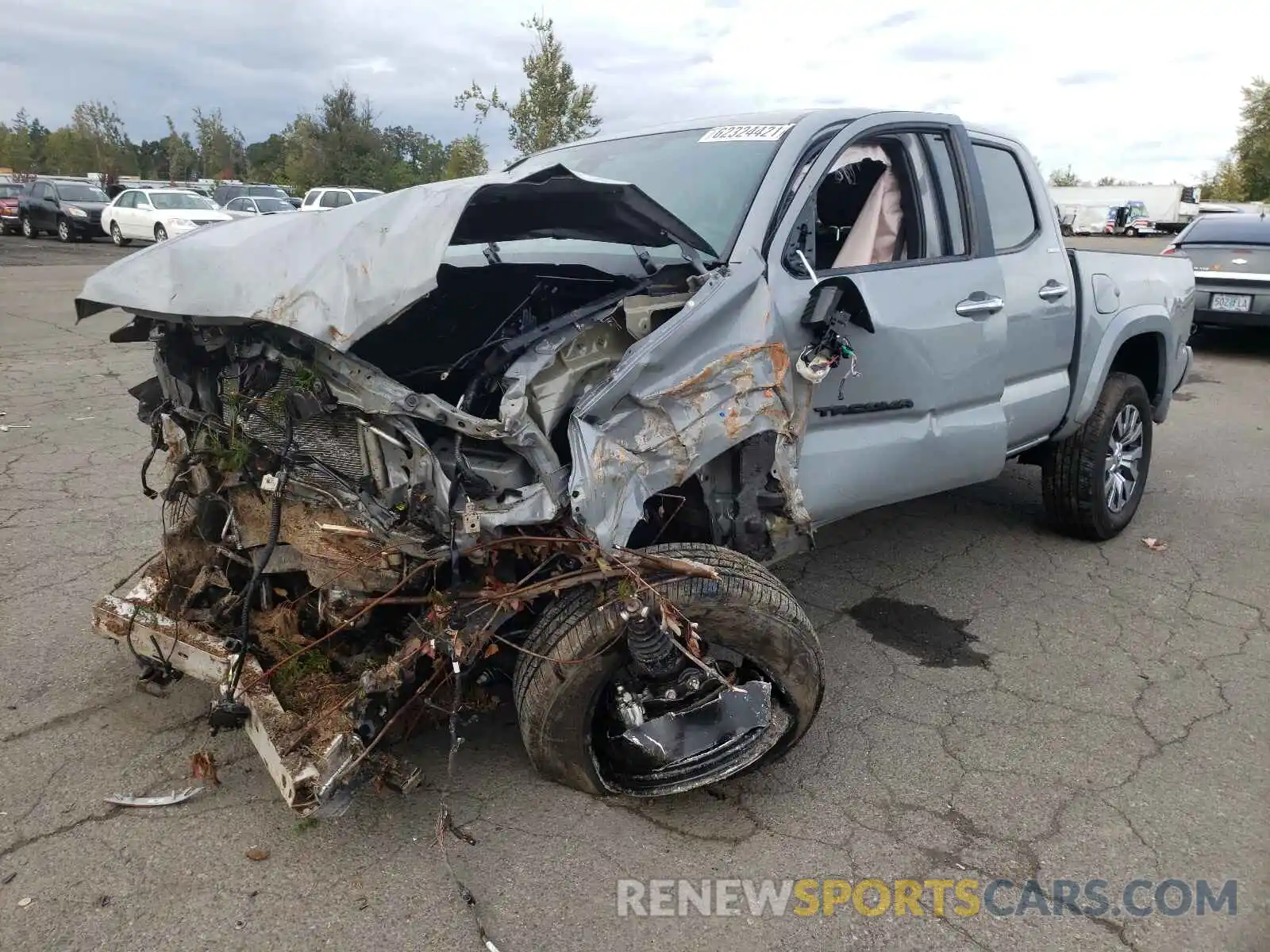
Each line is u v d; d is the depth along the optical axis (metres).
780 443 2.94
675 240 2.93
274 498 2.74
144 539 4.77
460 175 18.84
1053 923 2.50
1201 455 6.98
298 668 2.79
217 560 3.13
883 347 3.40
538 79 15.62
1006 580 4.66
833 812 2.93
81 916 2.44
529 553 2.64
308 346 2.57
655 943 2.41
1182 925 2.49
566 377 2.53
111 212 26.09
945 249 3.84
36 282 17.03
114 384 8.54
